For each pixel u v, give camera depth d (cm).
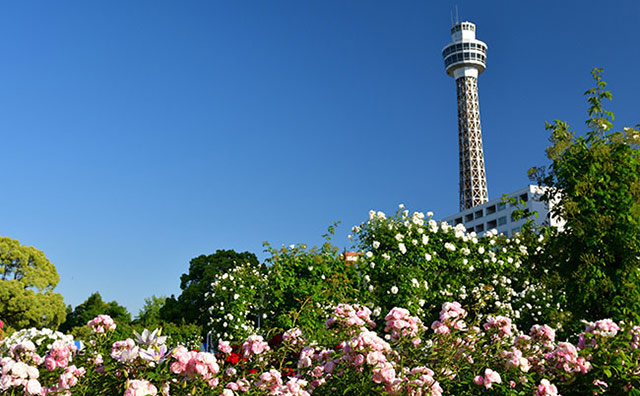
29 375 324
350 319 391
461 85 10894
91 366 349
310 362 398
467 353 386
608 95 769
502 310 1161
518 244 1189
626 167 735
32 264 3384
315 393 382
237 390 356
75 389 326
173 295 4147
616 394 395
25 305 3120
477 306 441
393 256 1092
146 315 4650
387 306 1053
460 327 399
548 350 442
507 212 6925
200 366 294
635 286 677
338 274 1053
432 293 1102
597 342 429
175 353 294
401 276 1054
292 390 352
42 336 505
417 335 392
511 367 380
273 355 418
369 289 1060
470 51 10944
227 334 1830
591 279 693
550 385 373
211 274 4038
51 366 346
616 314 673
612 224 692
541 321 1279
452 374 368
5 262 3231
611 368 399
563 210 750
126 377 294
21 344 354
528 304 1297
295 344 430
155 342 310
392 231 1130
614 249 703
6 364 325
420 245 1127
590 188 720
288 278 1302
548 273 831
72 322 4488
